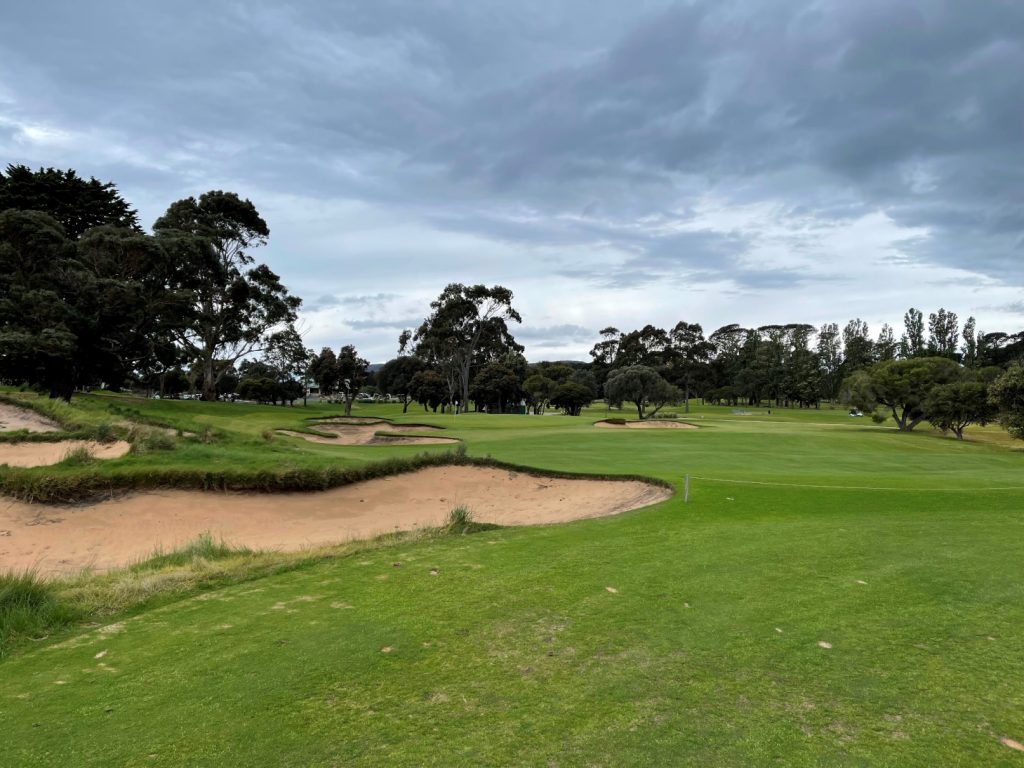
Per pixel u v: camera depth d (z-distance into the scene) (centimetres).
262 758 366
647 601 657
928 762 361
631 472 1792
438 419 5053
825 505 1245
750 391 11725
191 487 1395
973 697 443
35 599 661
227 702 439
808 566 791
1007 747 377
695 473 1805
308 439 3331
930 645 537
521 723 404
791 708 425
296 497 1477
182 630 598
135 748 379
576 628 581
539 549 915
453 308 7700
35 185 4891
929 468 2511
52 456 1546
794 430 4562
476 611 635
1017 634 564
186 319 4797
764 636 557
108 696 452
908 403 5216
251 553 990
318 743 382
